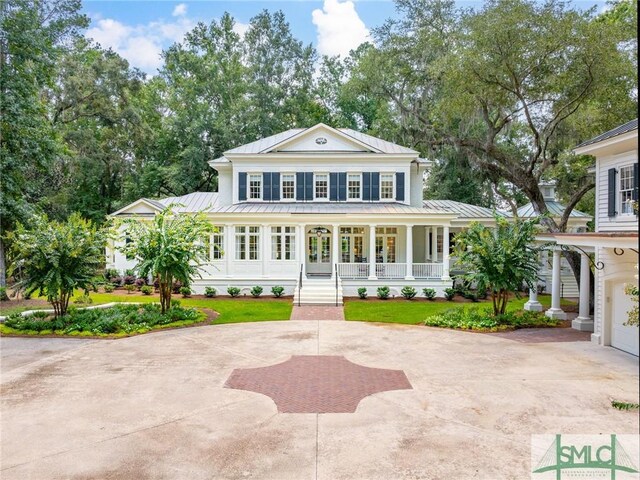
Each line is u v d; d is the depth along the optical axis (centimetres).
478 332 1447
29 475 551
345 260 2527
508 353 1171
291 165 2566
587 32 1609
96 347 1238
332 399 824
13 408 777
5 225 2059
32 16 2133
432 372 997
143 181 3866
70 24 2945
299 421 722
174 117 3919
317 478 544
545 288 2534
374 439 654
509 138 2961
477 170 2970
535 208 2045
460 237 1620
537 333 1438
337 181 2555
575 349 1220
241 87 3981
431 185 3638
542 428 692
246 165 2573
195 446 632
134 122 3691
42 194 3095
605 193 1330
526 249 1580
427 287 2261
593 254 1501
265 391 869
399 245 2536
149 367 1037
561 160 2139
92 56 3938
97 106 3559
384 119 3519
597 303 1308
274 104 4047
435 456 600
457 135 2842
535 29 1667
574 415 744
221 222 2325
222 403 803
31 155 2133
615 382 923
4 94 1994
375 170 2553
